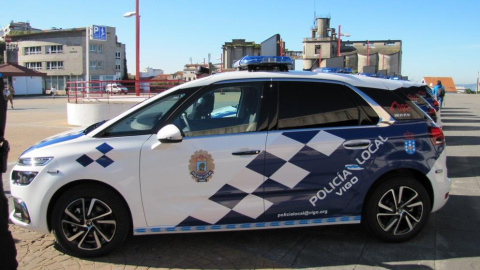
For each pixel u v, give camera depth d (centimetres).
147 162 367
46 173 364
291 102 394
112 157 366
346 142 388
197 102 393
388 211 405
